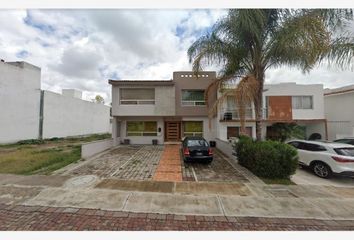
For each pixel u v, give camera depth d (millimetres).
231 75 9297
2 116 15836
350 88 17156
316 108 17172
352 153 7402
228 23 8656
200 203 5016
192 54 9469
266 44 8484
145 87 16484
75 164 9312
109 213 4434
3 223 3984
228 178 7336
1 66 15750
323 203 5129
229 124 15789
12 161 9250
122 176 7375
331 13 6984
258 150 7750
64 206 4734
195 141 10586
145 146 16016
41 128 19531
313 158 8148
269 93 17266
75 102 25078
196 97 17000
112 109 16250
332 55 7070
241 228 3939
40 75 19641
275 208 4805
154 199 5207
